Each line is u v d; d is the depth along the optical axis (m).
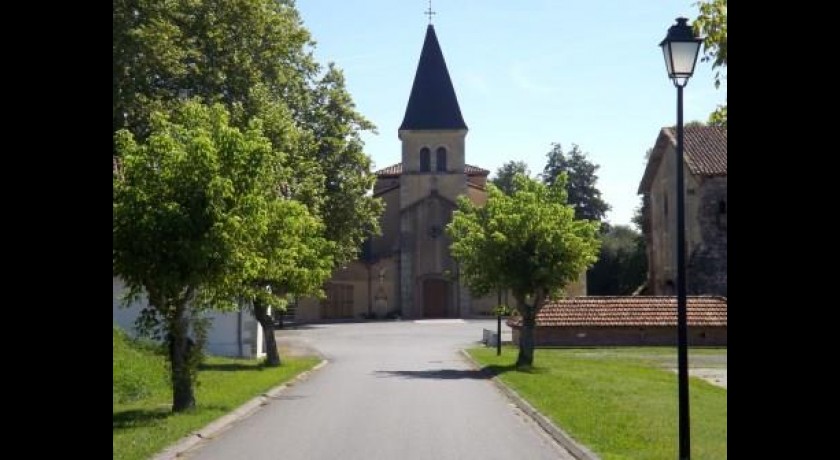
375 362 34.59
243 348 35.31
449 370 30.81
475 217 32.16
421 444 14.93
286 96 44.12
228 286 18.61
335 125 51.66
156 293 18.12
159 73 36.50
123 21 35.16
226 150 18.33
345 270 74.12
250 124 19.44
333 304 73.69
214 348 35.25
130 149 18.03
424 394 22.89
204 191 17.75
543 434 16.06
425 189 74.75
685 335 11.88
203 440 15.39
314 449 14.41
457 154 75.06
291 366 31.41
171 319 18.39
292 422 17.67
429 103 75.38
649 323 45.25
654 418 17.25
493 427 16.97
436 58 76.12
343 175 52.31
